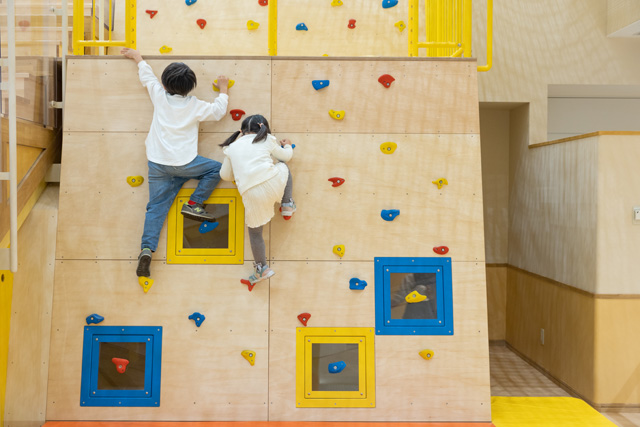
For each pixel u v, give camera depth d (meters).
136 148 3.09
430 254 3.09
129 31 3.23
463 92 3.17
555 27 4.97
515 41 4.97
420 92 3.16
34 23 3.08
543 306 4.57
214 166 2.98
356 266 3.08
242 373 3.00
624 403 3.68
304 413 2.98
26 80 2.99
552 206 4.47
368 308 3.05
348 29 4.31
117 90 3.11
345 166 3.12
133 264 3.05
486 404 3.00
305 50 4.30
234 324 3.02
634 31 4.73
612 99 5.43
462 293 3.07
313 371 3.01
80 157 3.09
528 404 3.31
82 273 3.03
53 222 3.11
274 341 3.02
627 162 3.74
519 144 5.20
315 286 3.06
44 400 3.00
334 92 3.14
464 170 3.14
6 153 2.78
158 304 3.03
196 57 3.13
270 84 3.13
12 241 2.66
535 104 4.96
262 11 4.30
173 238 3.05
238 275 3.05
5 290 2.87
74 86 3.12
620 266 3.72
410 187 3.12
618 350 3.70
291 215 3.02
